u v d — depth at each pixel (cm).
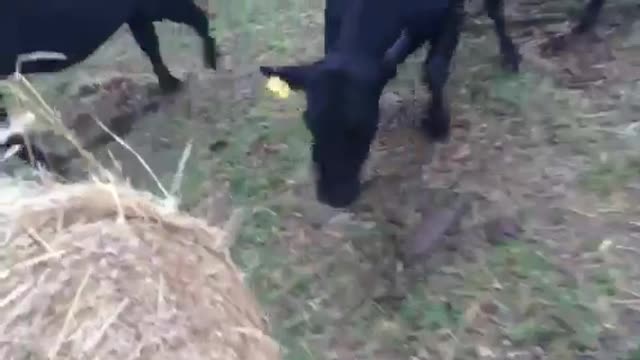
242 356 100
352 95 166
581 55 220
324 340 155
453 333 154
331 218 181
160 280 100
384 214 181
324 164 168
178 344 95
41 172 149
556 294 158
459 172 190
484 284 162
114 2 198
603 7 234
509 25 233
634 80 210
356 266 170
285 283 167
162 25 254
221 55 238
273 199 188
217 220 182
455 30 198
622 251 166
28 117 166
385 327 156
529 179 186
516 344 151
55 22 192
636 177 182
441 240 173
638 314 154
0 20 188
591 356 147
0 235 104
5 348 92
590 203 177
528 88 212
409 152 197
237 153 203
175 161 202
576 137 195
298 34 246
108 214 109
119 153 205
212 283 106
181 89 225
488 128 201
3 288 97
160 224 110
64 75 234
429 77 196
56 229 105
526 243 170
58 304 96
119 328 94
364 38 178
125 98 225
